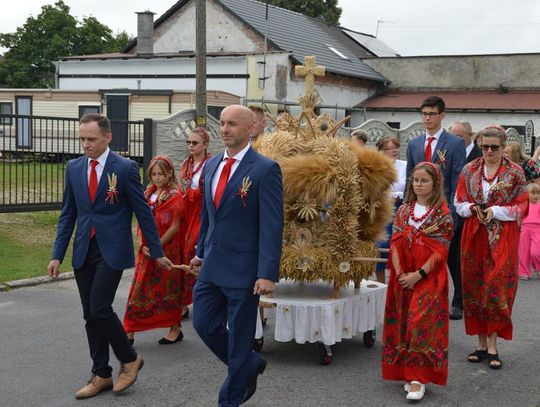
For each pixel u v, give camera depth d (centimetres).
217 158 470
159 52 3619
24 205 1196
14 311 741
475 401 521
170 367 586
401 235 532
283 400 514
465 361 617
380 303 641
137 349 636
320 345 593
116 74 3092
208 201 462
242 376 456
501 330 605
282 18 3603
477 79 3462
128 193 506
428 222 524
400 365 529
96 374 518
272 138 601
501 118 3200
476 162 615
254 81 2827
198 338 674
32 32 4600
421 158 740
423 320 515
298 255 581
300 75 624
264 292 439
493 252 598
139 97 2616
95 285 494
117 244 497
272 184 449
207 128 1427
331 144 585
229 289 451
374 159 598
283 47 3164
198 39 1403
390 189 621
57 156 1274
